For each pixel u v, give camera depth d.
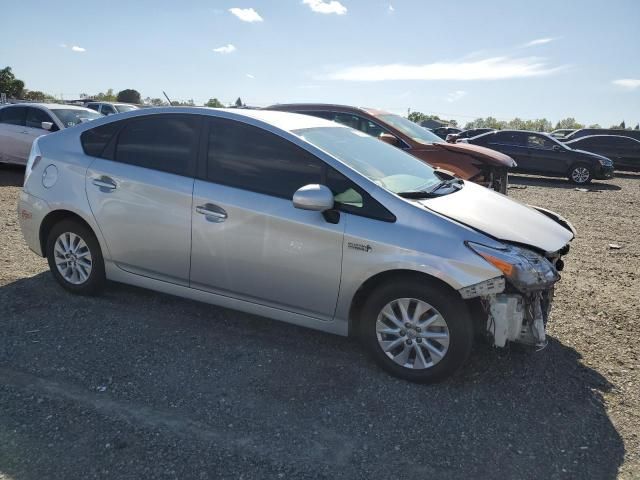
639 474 2.74
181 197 4.00
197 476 2.58
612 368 3.84
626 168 20.34
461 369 3.73
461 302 3.33
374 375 3.60
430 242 3.33
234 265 3.87
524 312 3.41
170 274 4.18
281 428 2.99
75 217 4.54
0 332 3.96
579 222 9.48
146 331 4.11
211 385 3.40
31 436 2.82
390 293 3.48
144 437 2.86
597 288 5.57
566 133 31.89
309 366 3.69
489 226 3.46
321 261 3.58
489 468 2.75
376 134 8.12
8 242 6.27
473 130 25.27
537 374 3.70
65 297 4.65
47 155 4.65
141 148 4.29
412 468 2.72
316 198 3.36
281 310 3.84
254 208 3.75
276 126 3.89
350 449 2.85
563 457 2.85
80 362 3.61
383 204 3.51
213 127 4.05
